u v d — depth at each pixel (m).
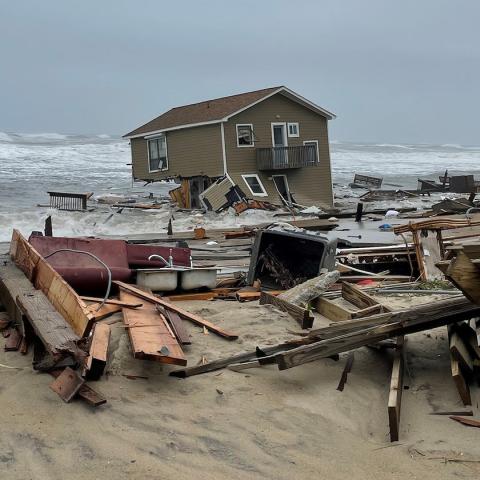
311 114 37.66
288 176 36.91
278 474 4.39
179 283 9.13
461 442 4.86
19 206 35.94
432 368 6.24
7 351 6.29
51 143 94.88
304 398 5.58
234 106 34.97
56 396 5.28
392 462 4.62
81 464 4.38
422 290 9.38
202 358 6.26
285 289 9.86
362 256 12.18
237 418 5.15
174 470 4.36
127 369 5.82
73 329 5.79
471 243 5.06
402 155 118.88
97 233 25.44
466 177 45.12
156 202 39.56
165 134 37.84
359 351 6.60
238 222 28.72
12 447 4.56
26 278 7.63
